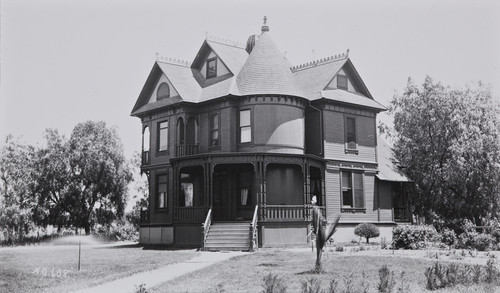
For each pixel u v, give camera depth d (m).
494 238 26.75
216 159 27.66
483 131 38.66
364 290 12.05
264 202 26.89
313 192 32.03
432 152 39.12
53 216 46.91
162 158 33.91
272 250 24.70
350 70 34.84
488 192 38.22
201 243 26.52
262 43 31.36
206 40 33.88
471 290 12.76
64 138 48.00
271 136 29.31
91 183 48.12
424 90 39.94
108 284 14.28
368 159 34.38
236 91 30.14
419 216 39.88
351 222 32.38
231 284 13.59
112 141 49.25
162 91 34.44
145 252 26.27
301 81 34.97
